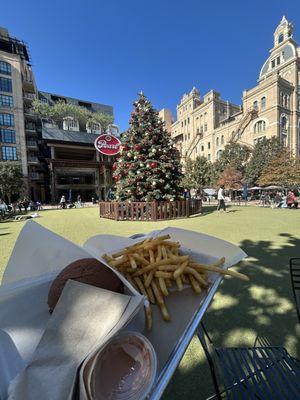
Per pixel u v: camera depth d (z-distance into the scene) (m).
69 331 0.67
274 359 1.41
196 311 0.96
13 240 5.98
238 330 2.09
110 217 10.61
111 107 58.25
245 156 31.38
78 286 0.76
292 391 1.18
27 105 38.78
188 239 1.44
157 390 0.66
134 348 0.74
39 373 0.60
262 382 1.25
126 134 10.93
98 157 39.41
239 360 1.41
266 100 33.19
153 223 8.81
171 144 10.95
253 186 29.02
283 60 37.62
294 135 33.81
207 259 1.28
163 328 0.89
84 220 10.13
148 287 1.01
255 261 3.79
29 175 35.84
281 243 4.98
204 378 1.62
